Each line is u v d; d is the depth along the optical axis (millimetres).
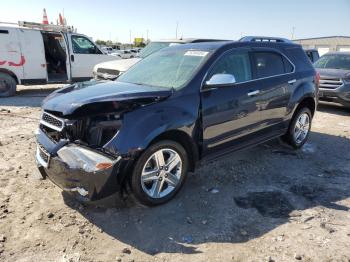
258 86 4805
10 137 6312
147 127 3482
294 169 5113
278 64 5344
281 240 3303
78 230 3391
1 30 10578
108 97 3527
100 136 3412
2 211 3666
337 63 10648
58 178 3508
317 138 6898
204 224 3557
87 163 3262
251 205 3967
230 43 4668
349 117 9102
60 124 3529
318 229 3500
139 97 3578
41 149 3729
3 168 4793
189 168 4219
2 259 2949
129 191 3625
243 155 5633
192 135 3951
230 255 3076
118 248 3152
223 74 4078
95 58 12664
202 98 4055
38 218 3566
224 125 4367
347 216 3777
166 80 4281
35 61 11359
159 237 3328
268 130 5211
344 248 3197
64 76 12336
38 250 3086
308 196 4238
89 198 3379
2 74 10938
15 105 9734
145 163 3568
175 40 9961
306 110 5980
